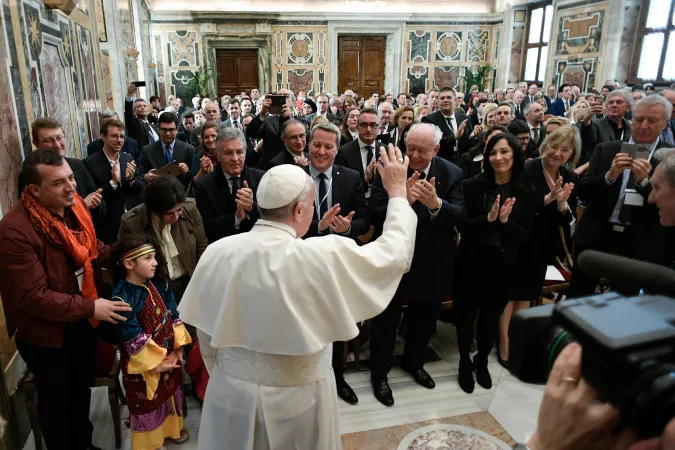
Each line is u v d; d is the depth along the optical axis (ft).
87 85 17.58
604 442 1.52
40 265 6.57
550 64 42.06
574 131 9.85
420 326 9.78
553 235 9.73
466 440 6.27
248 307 4.73
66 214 7.34
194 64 46.68
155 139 21.21
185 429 8.57
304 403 5.04
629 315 1.61
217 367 5.31
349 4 47.93
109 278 8.73
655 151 9.62
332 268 4.77
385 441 8.14
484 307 9.54
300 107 37.50
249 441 4.94
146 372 7.41
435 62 49.90
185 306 5.16
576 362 1.64
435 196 7.99
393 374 10.44
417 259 9.04
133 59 33.09
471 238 9.52
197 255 9.16
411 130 8.86
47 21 12.57
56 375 6.96
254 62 48.62
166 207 8.11
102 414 9.18
